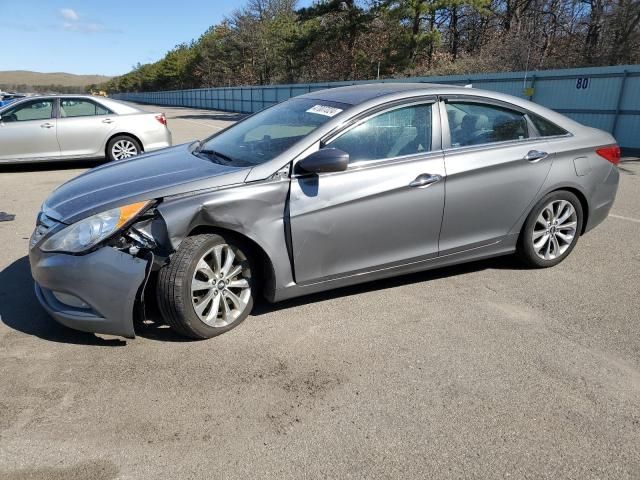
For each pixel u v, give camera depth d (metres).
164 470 2.24
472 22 34.34
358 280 3.71
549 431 2.48
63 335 3.37
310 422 2.55
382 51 33.00
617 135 14.02
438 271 4.48
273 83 49.47
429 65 30.72
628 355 3.15
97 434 2.46
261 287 3.62
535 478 2.20
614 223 6.05
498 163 3.99
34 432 2.47
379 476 2.21
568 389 2.81
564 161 4.32
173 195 3.10
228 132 4.29
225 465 2.27
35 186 8.48
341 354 3.15
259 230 3.26
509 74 16.73
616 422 2.54
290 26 46.53
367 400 2.72
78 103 9.84
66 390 2.79
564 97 15.26
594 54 21.50
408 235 3.74
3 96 30.14
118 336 3.29
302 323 3.53
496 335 3.39
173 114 36.62
